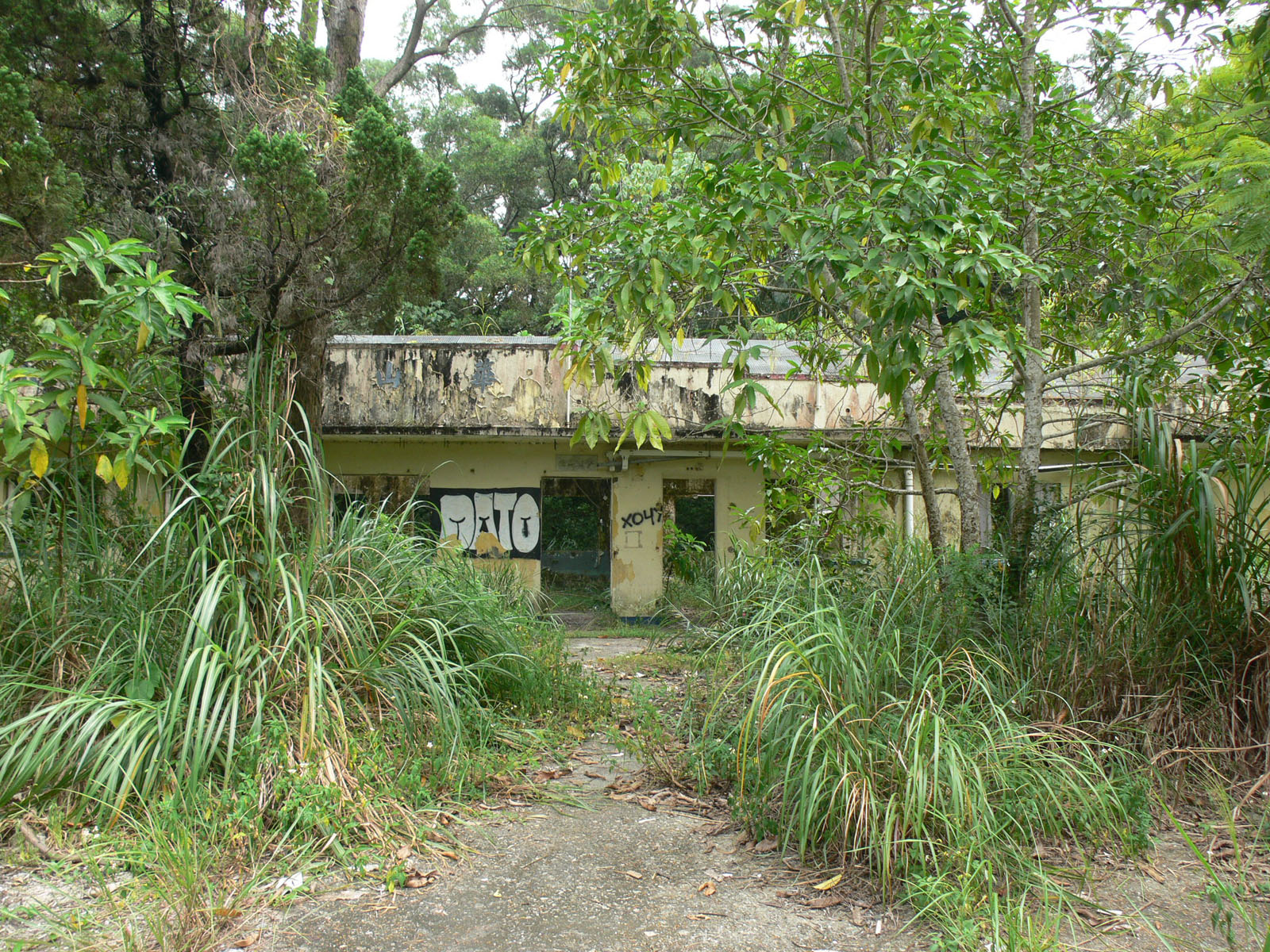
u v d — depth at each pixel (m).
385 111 8.98
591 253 5.86
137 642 4.42
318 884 3.55
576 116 6.66
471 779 4.60
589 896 3.54
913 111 6.00
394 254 7.61
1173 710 4.78
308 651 4.41
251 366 5.32
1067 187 6.31
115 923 3.17
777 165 5.98
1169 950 3.10
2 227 6.18
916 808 3.59
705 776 4.63
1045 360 6.68
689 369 11.72
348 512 5.67
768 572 6.79
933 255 4.40
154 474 5.02
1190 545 4.89
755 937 3.21
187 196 7.68
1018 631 5.25
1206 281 6.48
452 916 3.35
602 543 12.92
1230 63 6.61
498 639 5.92
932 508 7.00
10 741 4.14
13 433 4.11
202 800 3.83
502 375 11.41
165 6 8.42
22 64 7.52
